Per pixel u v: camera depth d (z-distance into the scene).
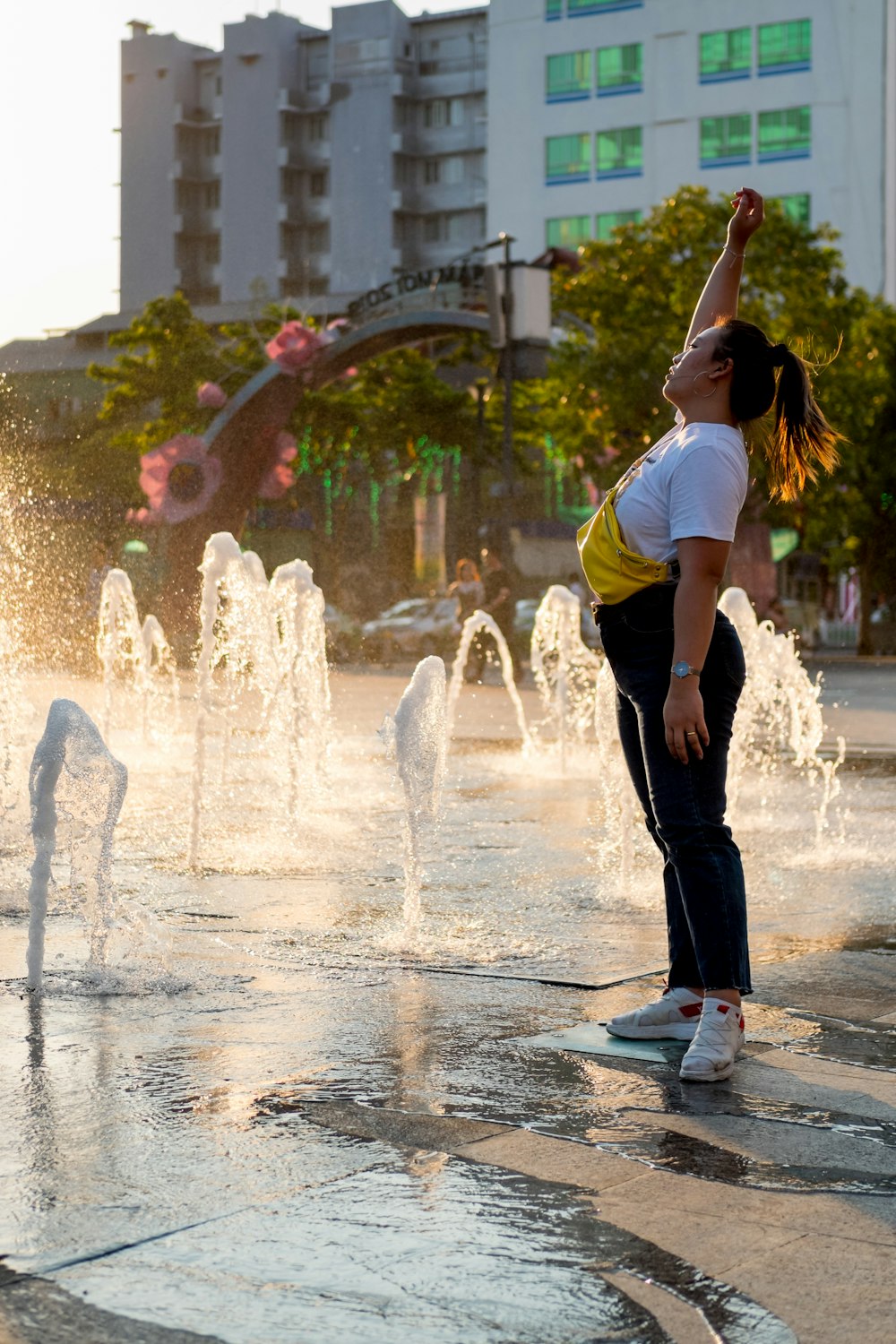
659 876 6.49
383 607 50.19
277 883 6.22
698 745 3.50
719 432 3.57
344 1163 2.80
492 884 6.23
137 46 94.81
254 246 92.25
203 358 43.03
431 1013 3.98
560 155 64.31
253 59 91.56
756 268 36.78
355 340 31.20
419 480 50.00
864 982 4.41
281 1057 3.53
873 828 8.29
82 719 4.24
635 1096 3.27
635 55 62.69
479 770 11.62
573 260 44.56
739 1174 2.77
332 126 90.00
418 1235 2.46
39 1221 2.50
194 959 4.64
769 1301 2.23
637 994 4.25
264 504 46.72
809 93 59.97
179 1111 3.10
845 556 45.38
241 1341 2.08
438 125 89.50
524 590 46.75
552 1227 2.50
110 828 4.35
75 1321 2.14
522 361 29.41
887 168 60.09
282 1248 2.40
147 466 32.62
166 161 94.75
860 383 37.91
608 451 37.41
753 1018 3.97
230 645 10.43
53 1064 3.44
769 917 5.54
